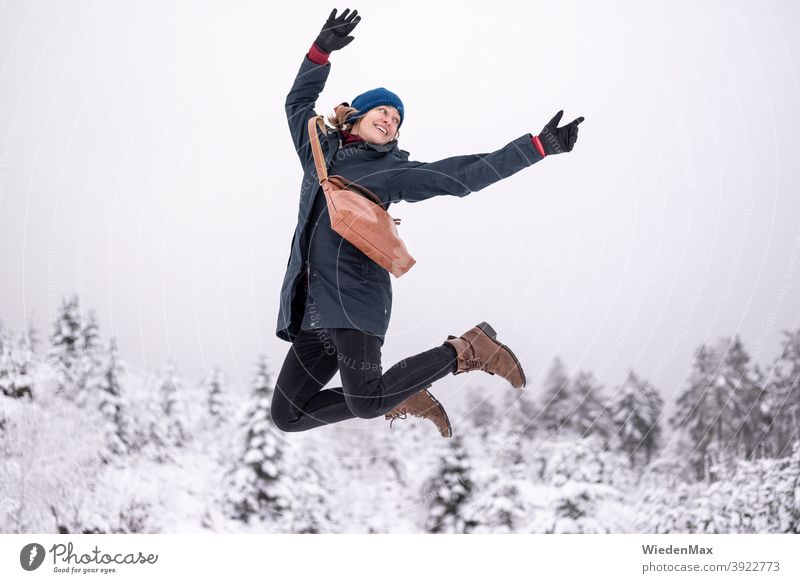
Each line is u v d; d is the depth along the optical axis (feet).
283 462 41.16
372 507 46.60
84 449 35.04
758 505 21.79
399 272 8.20
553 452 37.45
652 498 29.50
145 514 35.42
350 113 8.90
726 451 39.50
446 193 8.16
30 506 31.35
